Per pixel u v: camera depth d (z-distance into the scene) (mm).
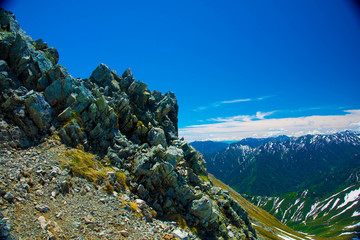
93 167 35125
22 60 39344
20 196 23047
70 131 38125
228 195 58000
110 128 45750
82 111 42812
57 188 27453
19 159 28938
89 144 40438
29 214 21484
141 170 39438
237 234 44469
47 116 37219
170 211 37219
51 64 45156
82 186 30484
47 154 32344
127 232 26500
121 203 31312
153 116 63375
